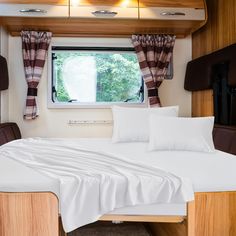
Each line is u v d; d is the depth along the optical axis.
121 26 3.09
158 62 3.39
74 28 3.15
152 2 2.84
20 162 1.76
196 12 2.88
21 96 3.34
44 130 3.38
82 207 1.38
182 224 1.48
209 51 3.12
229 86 2.63
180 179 1.43
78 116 3.44
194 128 2.32
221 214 1.44
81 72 3.45
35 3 2.71
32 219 1.37
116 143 2.66
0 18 2.79
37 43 3.24
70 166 1.61
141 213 1.42
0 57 2.93
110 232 2.20
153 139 2.32
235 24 2.62
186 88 3.43
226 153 2.18
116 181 1.41
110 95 3.49
